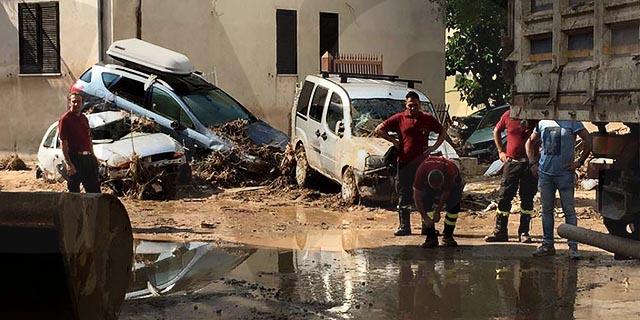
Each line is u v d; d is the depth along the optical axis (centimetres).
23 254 406
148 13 1908
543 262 920
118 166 1466
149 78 1703
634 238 623
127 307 721
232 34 1916
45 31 1800
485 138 1814
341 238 1084
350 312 716
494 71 1953
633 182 633
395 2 1669
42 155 1617
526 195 1055
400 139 1074
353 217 1258
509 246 1026
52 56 1812
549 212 950
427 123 1066
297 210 1333
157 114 1688
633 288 793
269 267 899
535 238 1077
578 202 1255
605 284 812
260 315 704
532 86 646
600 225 970
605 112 557
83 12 1848
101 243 407
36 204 404
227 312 713
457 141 1744
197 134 1653
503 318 694
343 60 1560
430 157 1036
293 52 1858
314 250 996
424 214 1012
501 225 1060
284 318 696
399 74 1669
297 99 1580
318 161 1464
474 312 716
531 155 1038
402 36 1677
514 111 673
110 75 1734
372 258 951
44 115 1795
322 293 780
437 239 1020
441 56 1697
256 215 1283
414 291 786
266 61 1900
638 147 637
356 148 1328
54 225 400
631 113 529
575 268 888
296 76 1861
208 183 1589
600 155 668
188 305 736
